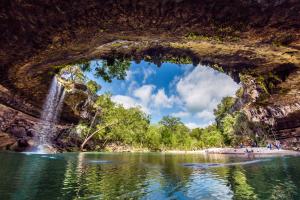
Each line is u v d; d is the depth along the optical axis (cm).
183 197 664
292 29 1049
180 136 9100
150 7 877
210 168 1323
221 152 3906
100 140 5134
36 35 1068
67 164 1425
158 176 1008
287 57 1516
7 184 754
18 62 1486
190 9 891
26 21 940
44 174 984
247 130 4844
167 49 1532
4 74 1734
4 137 2423
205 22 1001
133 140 6419
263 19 955
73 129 3753
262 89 2505
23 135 2620
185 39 1251
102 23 1009
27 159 1619
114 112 4753
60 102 2967
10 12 878
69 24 994
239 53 1530
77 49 1360
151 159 2123
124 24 1022
